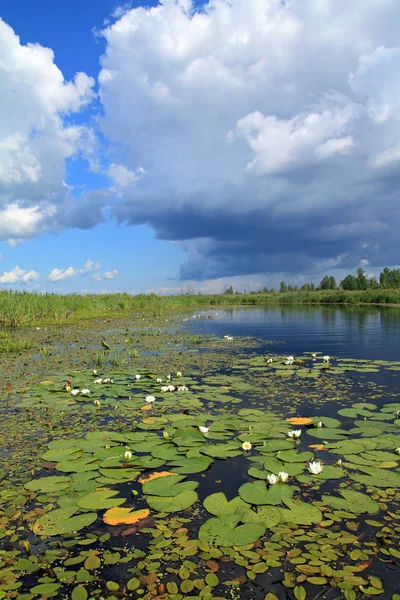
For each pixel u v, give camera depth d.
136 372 7.11
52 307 19.30
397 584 1.89
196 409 4.81
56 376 6.86
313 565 2.03
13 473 3.15
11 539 2.30
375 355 8.62
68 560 2.11
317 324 16.55
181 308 33.69
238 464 3.23
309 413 4.59
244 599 1.81
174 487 2.85
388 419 4.30
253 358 8.43
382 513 2.49
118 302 28.66
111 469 3.19
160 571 2.01
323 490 2.79
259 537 2.26
